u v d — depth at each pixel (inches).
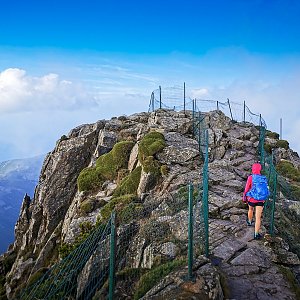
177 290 418.6
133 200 847.7
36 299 563.2
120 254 649.0
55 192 1209.4
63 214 1183.6
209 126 1434.5
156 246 613.0
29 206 1403.8
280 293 459.5
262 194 614.2
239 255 544.1
